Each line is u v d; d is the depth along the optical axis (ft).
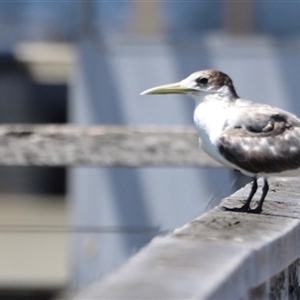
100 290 12.89
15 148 28.99
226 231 17.33
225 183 41.16
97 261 41.75
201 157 28.81
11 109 64.13
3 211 62.18
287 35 44.60
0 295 46.85
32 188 66.33
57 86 63.21
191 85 23.85
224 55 44.50
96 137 29.01
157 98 43.86
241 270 14.83
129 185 42.80
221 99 23.58
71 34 54.85
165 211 42.50
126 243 41.68
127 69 44.21
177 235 16.66
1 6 55.36
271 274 16.90
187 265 14.33
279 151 21.88
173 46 44.37
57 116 64.49
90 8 44.21
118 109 44.29
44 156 29.01
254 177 21.93
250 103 23.63
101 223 43.04
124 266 14.20
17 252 52.08
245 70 44.50
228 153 22.06
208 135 22.81
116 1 44.42
